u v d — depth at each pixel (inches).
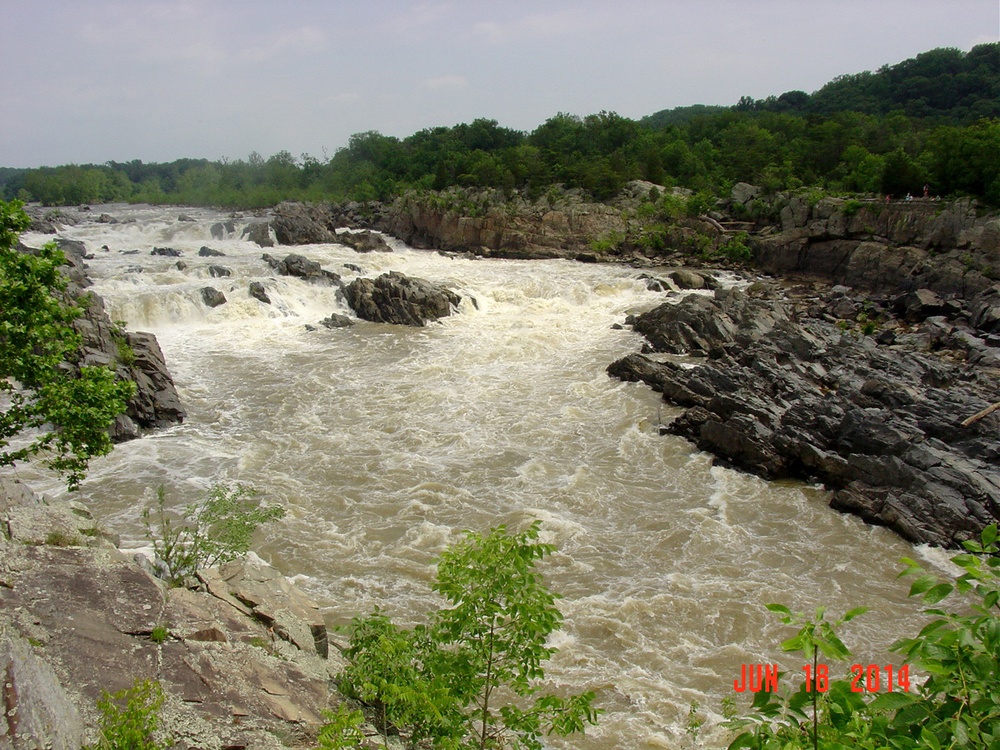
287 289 2342.5
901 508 1066.7
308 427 1438.2
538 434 1414.9
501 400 1594.5
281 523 1064.8
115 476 1198.3
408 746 494.0
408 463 1280.8
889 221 2706.7
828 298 2477.9
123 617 508.1
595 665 783.7
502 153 5014.8
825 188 3427.7
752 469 1252.5
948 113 5890.8
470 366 1829.5
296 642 569.9
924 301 2208.4
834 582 946.7
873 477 1135.0
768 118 5177.2
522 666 460.4
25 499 697.0
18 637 434.0
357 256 3166.8
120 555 599.2
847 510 1122.7
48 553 549.3
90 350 1406.3
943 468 1090.7
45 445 788.0
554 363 1850.4
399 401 1583.4
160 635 497.0
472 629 428.8
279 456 1304.1
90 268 2423.7
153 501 1114.1
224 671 491.5
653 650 809.5
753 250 3147.1
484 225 3526.1
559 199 3858.3
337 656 620.7
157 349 1566.2
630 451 1341.0
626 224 3540.8
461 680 463.5
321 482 1205.1
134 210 4872.0
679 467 1279.5
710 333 1930.4
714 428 1306.6
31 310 754.8
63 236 3341.5
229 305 2183.8
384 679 466.0
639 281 2640.3
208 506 919.7
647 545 1033.5
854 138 4050.2
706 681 760.3
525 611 416.8
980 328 2021.4
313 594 893.8
